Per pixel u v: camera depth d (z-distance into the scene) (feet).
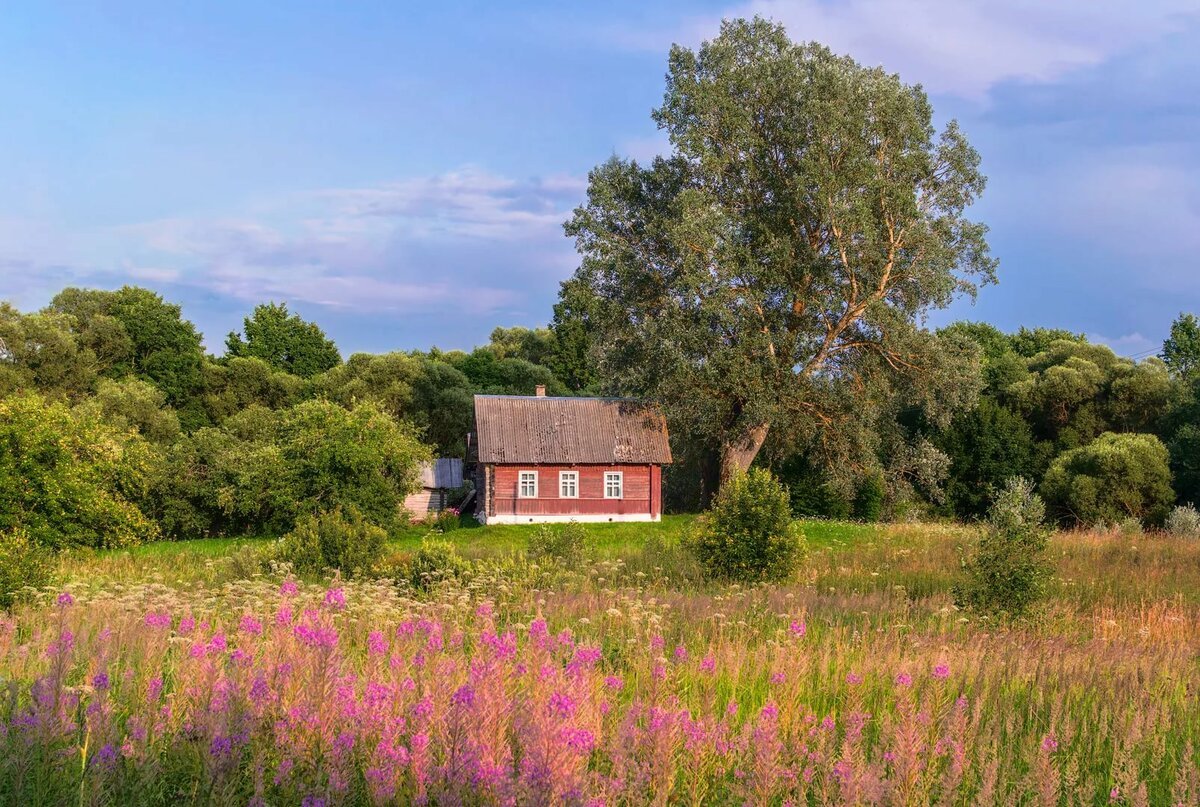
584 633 33.81
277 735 16.47
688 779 16.92
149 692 18.62
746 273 123.24
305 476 113.50
